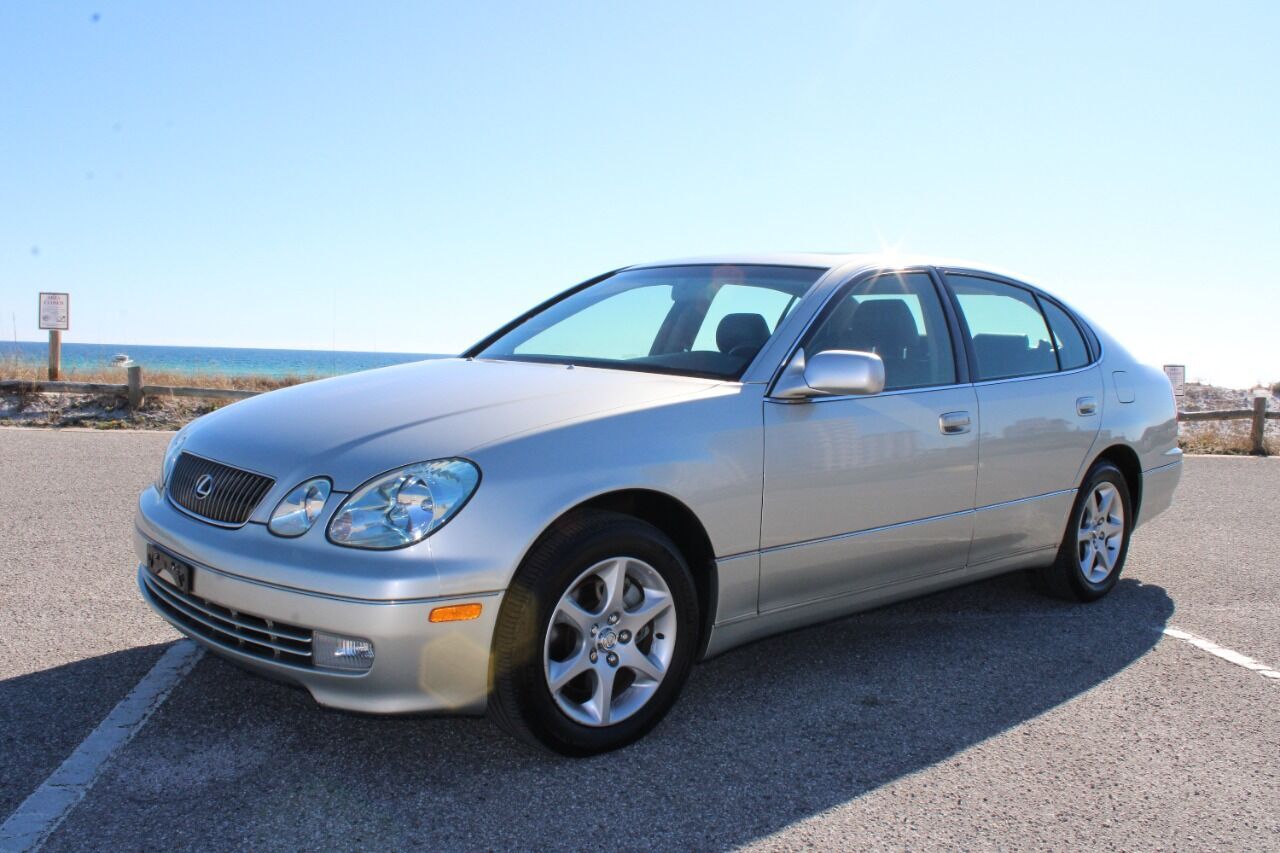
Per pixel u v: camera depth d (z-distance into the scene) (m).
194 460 3.30
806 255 4.30
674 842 2.60
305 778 2.88
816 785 2.95
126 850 2.46
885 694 3.71
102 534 5.70
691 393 3.38
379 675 2.72
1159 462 5.34
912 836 2.68
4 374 14.36
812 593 3.68
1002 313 4.65
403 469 2.85
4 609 4.29
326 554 2.76
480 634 2.79
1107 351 5.17
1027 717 3.53
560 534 2.92
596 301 4.52
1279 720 3.56
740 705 3.56
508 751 3.10
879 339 3.98
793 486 3.50
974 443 4.15
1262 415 12.93
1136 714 3.58
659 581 3.16
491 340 4.54
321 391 3.64
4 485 7.17
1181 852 2.64
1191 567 5.90
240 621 2.92
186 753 3.01
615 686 3.22
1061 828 2.75
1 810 2.63
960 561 4.25
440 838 2.57
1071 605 5.01
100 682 3.53
